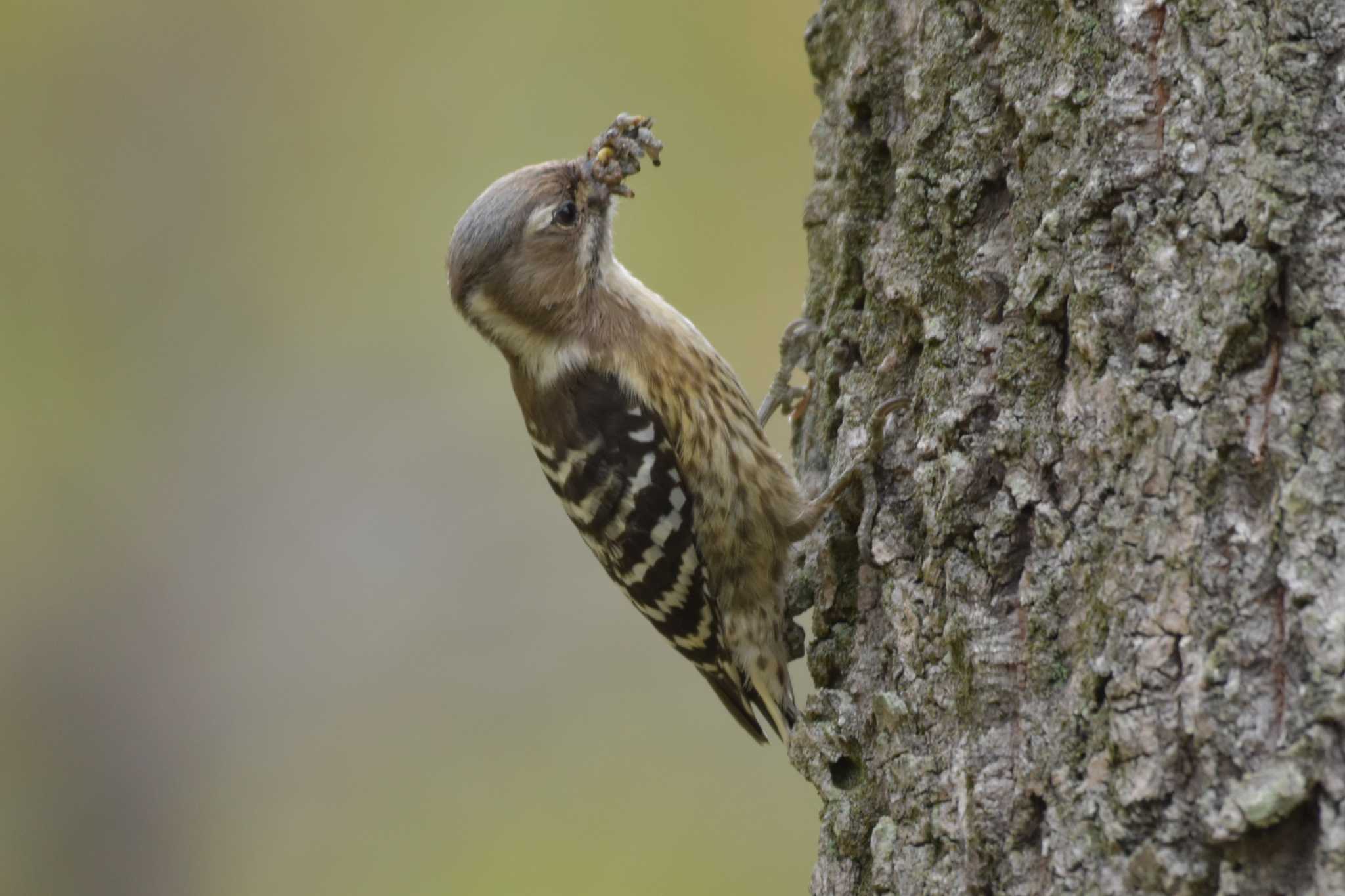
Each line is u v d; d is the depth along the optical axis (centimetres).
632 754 1414
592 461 873
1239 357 446
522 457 1554
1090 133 506
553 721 1454
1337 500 419
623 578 905
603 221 872
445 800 1443
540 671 1480
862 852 609
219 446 1617
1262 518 437
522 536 1537
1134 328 485
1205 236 460
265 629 1579
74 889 1623
